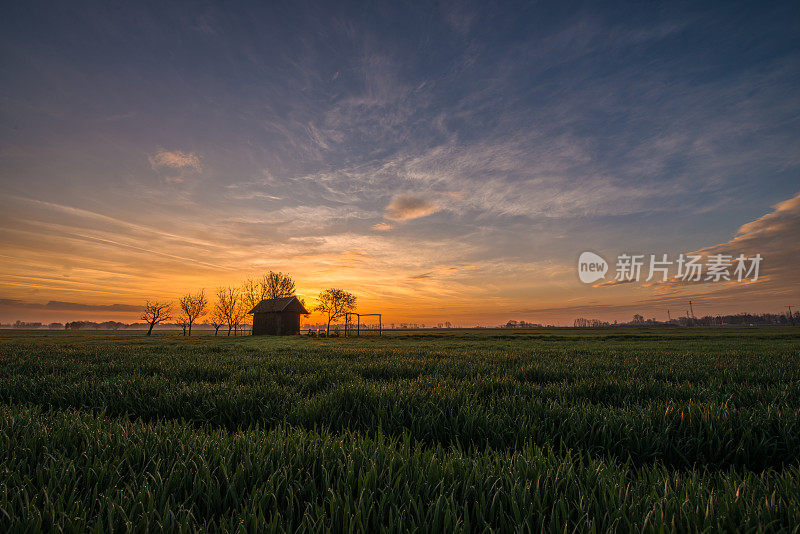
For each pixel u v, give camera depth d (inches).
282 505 97.0
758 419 163.0
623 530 81.0
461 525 81.4
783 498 90.9
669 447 153.1
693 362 508.7
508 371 406.3
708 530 74.7
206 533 78.5
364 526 81.7
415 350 821.2
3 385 289.6
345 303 3513.8
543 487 97.3
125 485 97.3
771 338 1624.0
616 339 1724.9
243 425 202.8
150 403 235.5
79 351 745.6
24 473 107.9
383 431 184.5
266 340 1776.6
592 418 177.2
